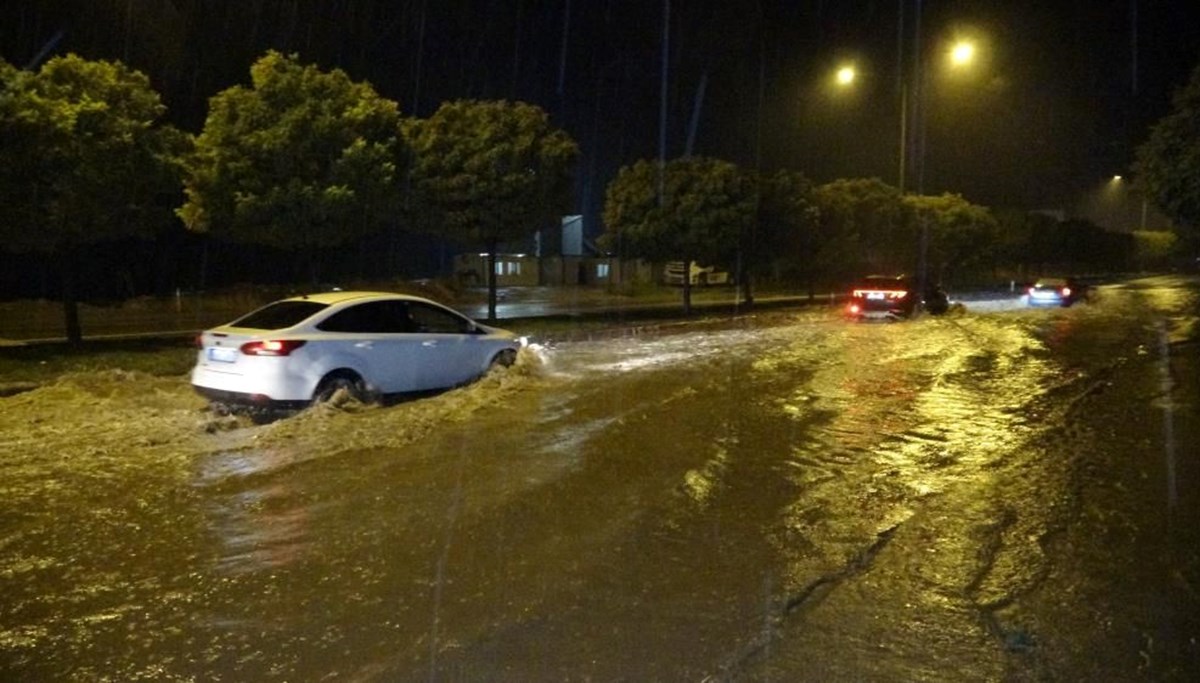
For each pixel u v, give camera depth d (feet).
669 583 21.06
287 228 65.26
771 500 27.61
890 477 30.19
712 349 65.77
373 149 67.36
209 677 16.63
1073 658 17.40
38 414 39.75
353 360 40.19
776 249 114.32
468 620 19.01
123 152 56.49
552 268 194.18
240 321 41.42
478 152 77.15
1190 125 61.21
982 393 46.57
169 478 29.84
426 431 36.63
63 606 19.81
